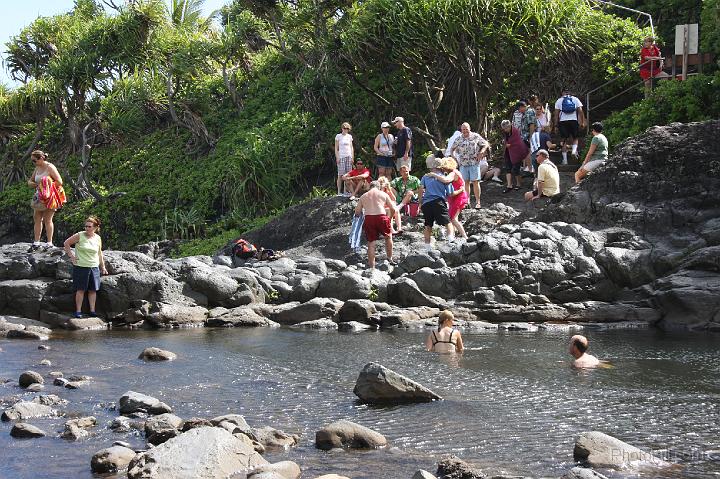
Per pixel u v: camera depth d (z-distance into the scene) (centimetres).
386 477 566
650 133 1672
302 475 571
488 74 2394
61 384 880
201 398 812
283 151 2783
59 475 584
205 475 548
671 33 2714
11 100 3106
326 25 2691
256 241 2188
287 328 1350
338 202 2133
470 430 677
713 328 1270
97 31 3177
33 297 1445
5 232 3250
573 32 2339
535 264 1459
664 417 706
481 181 2227
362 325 1316
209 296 1504
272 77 3256
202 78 3359
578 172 1752
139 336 1267
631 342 1136
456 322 1350
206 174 2939
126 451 610
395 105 2589
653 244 1501
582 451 601
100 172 3256
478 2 2245
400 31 2291
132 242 2888
